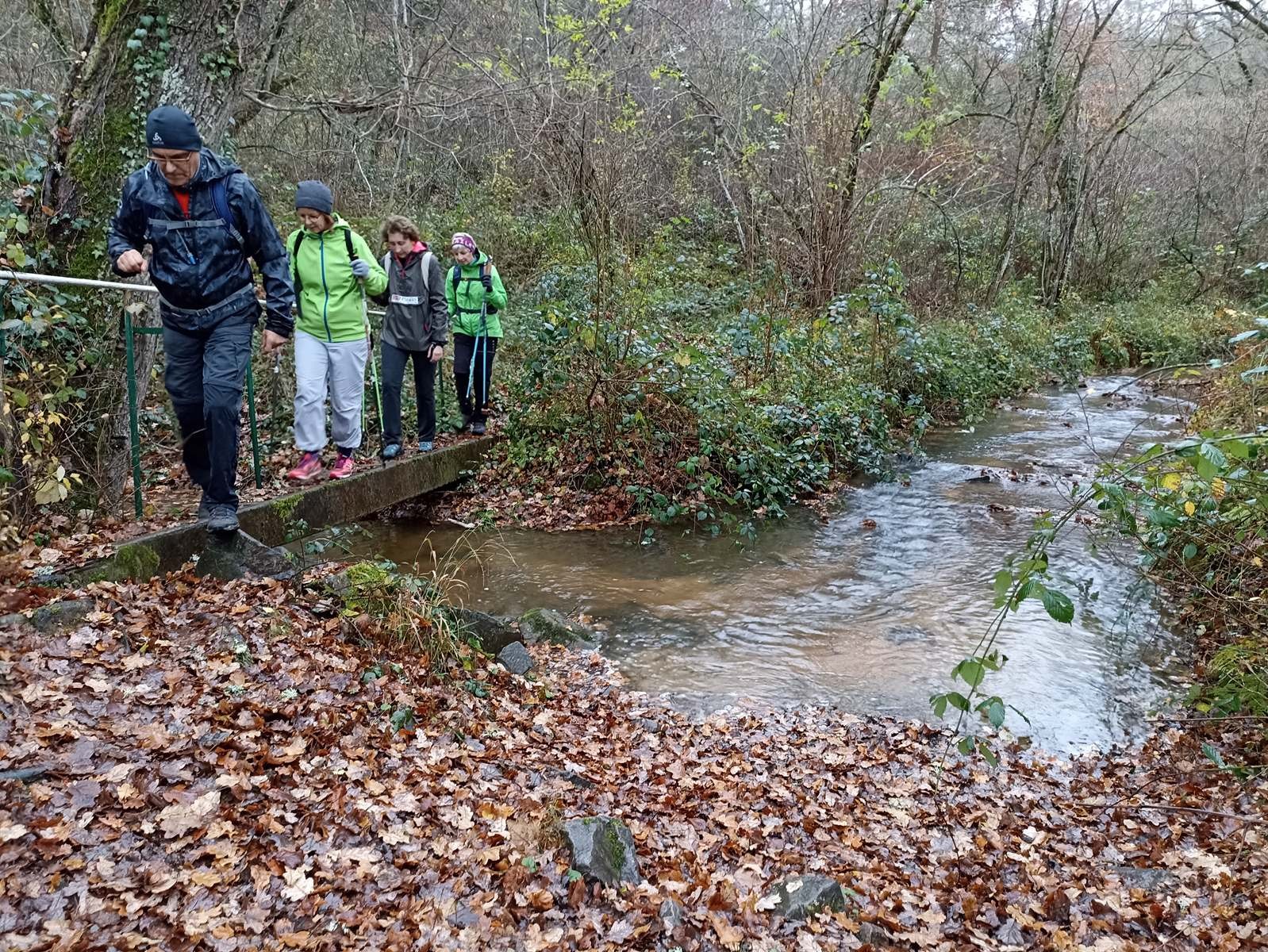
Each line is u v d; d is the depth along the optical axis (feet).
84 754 9.58
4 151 21.93
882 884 11.55
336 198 44.06
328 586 15.21
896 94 56.24
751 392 30.58
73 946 7.26
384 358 23.61
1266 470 14.30
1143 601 21.15
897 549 24.93
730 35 55.26
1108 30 69.41
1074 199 71.20
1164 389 51.16
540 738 14.10
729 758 14.58
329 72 47.75
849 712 16.30
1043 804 13.91
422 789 11.10
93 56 17.63
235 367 14.26
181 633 12.67
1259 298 58.70
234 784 9.84
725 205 55.31
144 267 13.01
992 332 52.90
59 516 15.43
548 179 43.24
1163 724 16.25
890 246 50.34
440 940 8.55
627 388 28.35
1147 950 10.34
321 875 9.05
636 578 22.33
